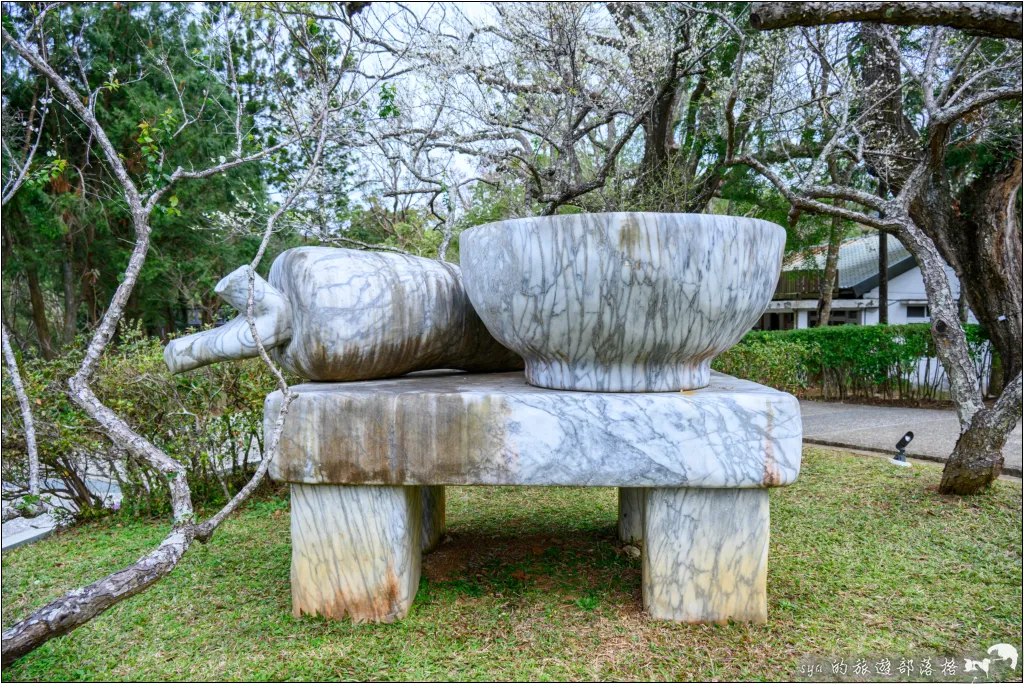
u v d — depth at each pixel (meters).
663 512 1.86
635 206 5.58
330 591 1.92
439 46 4.06
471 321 2.26
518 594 2.12
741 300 1.72
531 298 1.71
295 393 1.67
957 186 6.71
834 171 5.82
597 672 1.66
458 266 2.39
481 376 2.35
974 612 1.96
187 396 3.29
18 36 2.72
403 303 2.00
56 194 7.32
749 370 4.91
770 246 1.76
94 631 1.92
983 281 6.60
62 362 3.20
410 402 1.78
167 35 7.27
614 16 4.78
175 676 1.66
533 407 1.75
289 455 1.84
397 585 1.90
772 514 2.95
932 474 3.58
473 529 2.88
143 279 8.18
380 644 1.79
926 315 11.59
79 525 3.26
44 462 3.22
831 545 2.54
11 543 2.92
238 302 1.92
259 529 2.93
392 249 4.03
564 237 1.63
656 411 1.73
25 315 9.84
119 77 7.31
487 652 1.76
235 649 1.79
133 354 3.40
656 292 1.63
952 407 6.68
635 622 1.90
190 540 1.53
